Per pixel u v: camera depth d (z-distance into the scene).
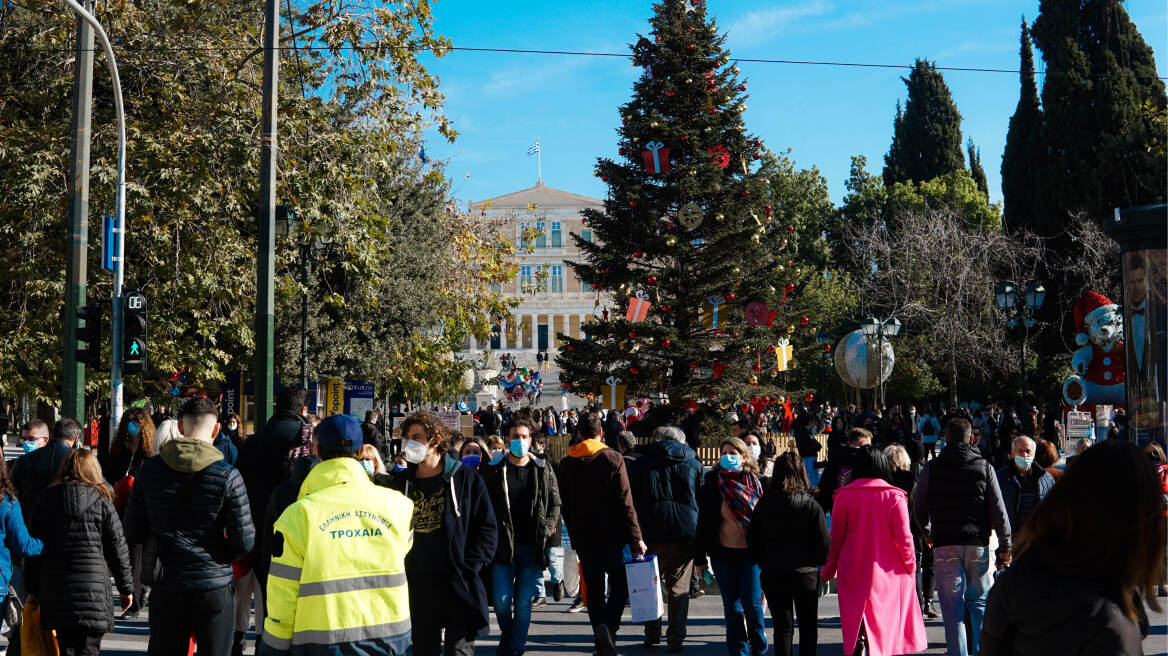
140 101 19.95
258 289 12.98
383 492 4.28
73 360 13.34
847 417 32.97
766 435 25.72
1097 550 2.55
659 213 24.86
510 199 100.94
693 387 24.47
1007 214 46.34
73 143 13.53
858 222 60.84
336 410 25.69
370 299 22.67
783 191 63.75
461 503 5.87
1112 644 2.47
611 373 24.98
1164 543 2.58
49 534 5.99
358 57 19.20
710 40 25.41
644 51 25.45
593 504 7.66
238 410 25.20
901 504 6.90
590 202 100.69
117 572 6.16
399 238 28.77
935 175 62.97
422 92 19.73
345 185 19.80
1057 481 2.72
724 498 7.52
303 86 20.16
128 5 19.52
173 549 5.43
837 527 6.97
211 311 21.09
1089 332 21.83
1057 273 42.59
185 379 23.67
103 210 18.64
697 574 10.84
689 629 9.23
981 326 40.88
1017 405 41.19
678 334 24.41
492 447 10.81
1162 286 7.46
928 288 42.50
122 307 13.49
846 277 52.72
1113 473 2.57
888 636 6.80
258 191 20.05
